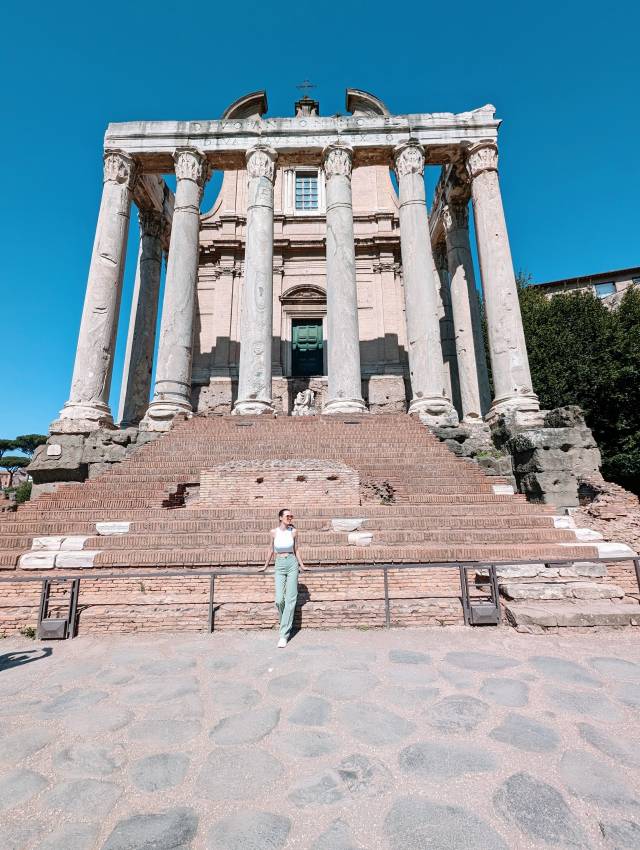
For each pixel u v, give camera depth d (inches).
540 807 96.3
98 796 103.2
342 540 287.1
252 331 563.8
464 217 746.8
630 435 689.6
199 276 906.1
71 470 485.4
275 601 222.4
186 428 504.4
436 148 652.1
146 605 239.6
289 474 359.9
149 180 747.4
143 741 126.3
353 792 102.7
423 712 139.3
